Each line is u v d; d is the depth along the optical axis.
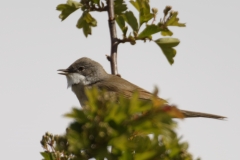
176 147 7.12
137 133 7.32
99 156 6.60
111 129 6.52
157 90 6.63
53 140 9.76
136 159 7.05
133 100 6.55
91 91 6.70
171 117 6.64
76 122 6.72
